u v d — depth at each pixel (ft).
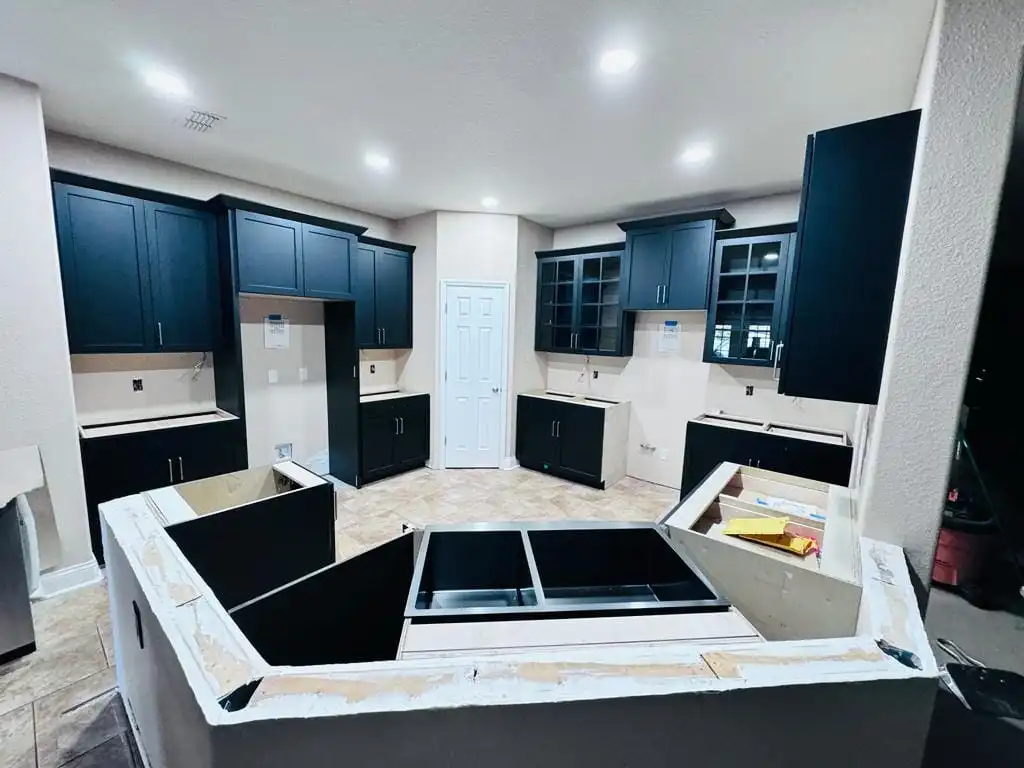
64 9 5.14
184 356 10.83
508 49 5.80
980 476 3.30
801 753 2.31
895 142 4.17
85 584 8.00
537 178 10.59
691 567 4.02
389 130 8.20
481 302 14.37
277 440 12.91
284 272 11.01
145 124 8.08
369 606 4.10
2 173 6.81
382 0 4.97
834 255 4.51
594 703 2.12
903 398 3.59
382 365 15.20
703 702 2.19
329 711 2.04
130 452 9.00
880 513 3.76
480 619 3.22
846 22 5.10
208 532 5.10
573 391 15.88
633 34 5.46
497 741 2.12
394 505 12.05
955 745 3.27
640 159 9.32
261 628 3.34
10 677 5.95
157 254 9.50
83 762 4.84
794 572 4.12
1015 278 3.18
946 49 3.28
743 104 7.03
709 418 12.47
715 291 11.66
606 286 14.33
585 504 12.40
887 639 2.62
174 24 5.42
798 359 4.75
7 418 7.14
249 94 7.01
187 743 2.48
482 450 15.05
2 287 6.95
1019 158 3.17
